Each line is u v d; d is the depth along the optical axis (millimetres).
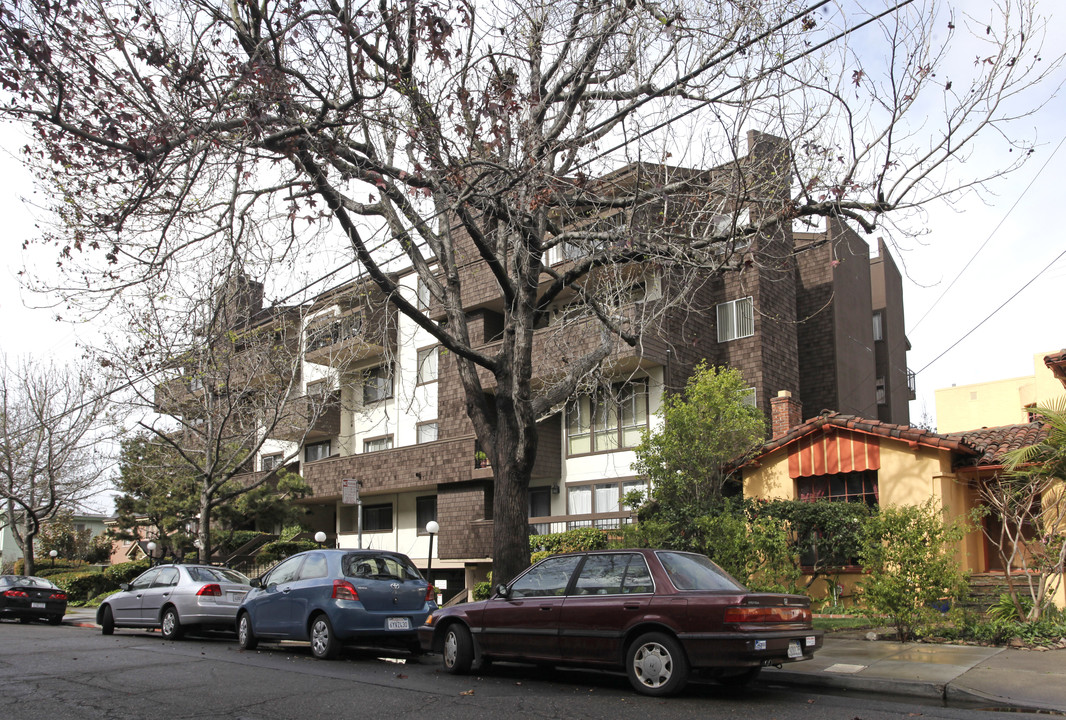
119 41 9359
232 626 14789
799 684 9242
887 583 11766
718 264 11953
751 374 22766
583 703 7988
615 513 21734
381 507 29484
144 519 32750
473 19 11367
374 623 11688
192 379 19594
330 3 10609
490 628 9992
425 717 7344
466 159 11438
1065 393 20953
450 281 13953
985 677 8773
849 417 16938
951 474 15719
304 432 22469
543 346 20516
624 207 12609
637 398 22547
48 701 8242
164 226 10289
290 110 10281
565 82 12531
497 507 12773
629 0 11430
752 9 10945
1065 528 12797
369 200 12016
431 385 28141
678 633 8359
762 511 16219
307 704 7992
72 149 9727
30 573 27875
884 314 32031
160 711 7691
